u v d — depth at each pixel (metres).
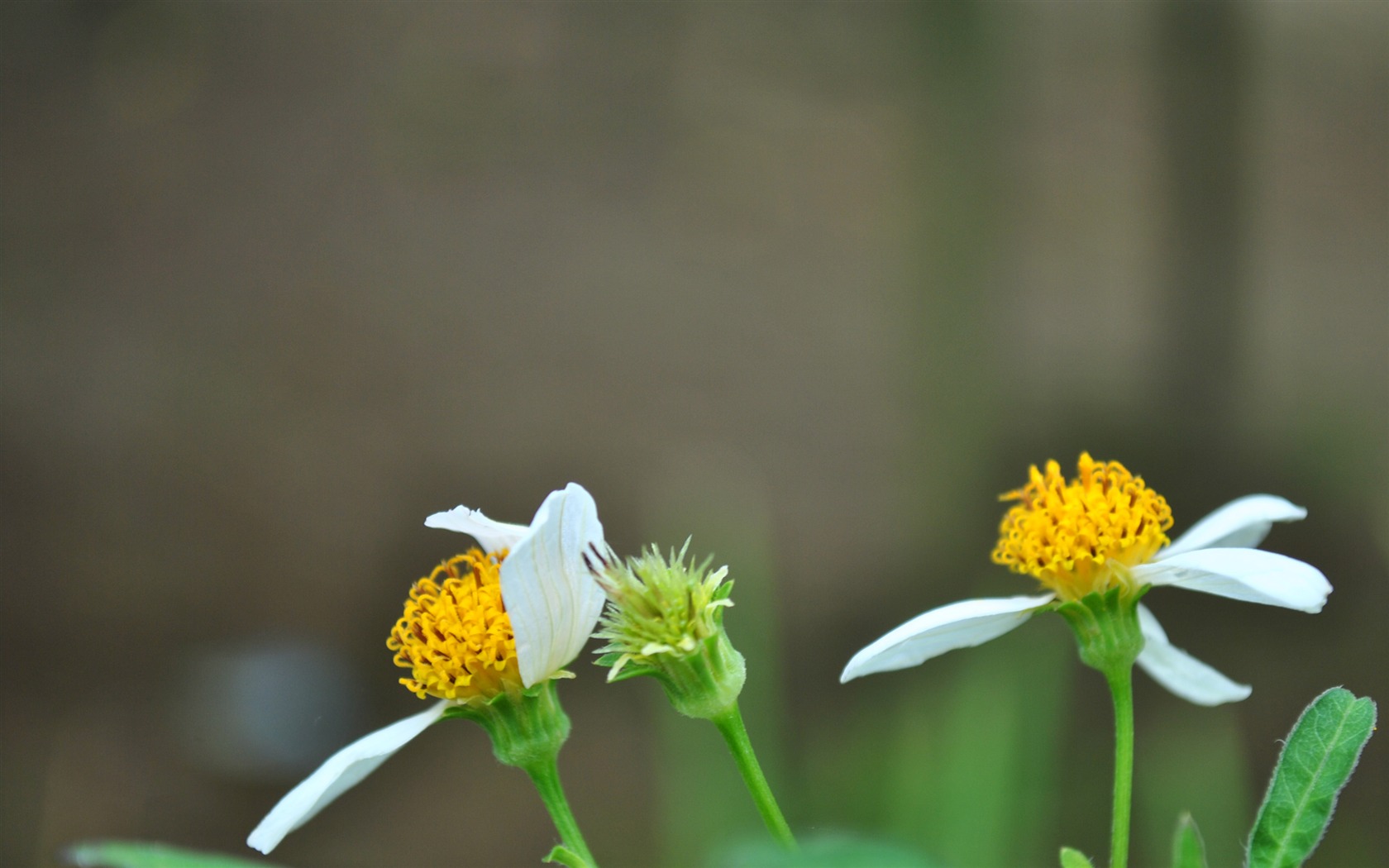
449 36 12.57
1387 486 7.52
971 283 5.72
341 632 8.47
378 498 9.37
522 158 11.78
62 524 8.98
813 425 9.68
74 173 11.66
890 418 9.55
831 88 11.52
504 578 1.54
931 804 3.04
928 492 5.88
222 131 12.14
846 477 9.10
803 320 10.62
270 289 10.86
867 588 7.91
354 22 12.80
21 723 7.68
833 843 0.68
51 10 12.13
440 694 1.68
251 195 11.63
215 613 8.50
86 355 10.26
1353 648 6.69
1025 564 1.85
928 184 5.74
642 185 11.89
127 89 12.27
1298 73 11.24
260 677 7.68
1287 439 7.85
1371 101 11.20
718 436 9.58
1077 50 10.84
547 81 12.27
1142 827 4.80
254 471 9.46
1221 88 6.73
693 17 11.90
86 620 8.41
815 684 7.03
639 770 7.04
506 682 1.68
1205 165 6.91
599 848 6.69
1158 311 7.68
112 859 0.85
